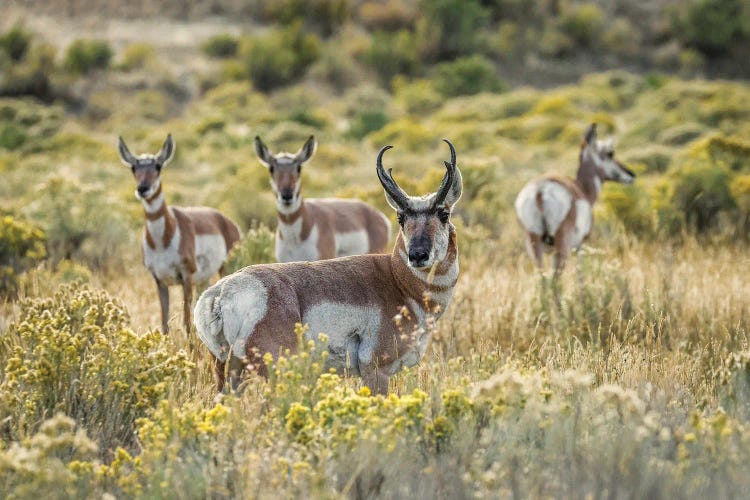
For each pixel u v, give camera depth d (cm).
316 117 19350
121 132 18750
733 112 15250
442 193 2659
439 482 1962
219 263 4594
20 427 2291
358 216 4647
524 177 8294
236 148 15462
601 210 6569
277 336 2556
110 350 2567
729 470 1977
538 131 15188
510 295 4034
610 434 2136
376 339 2714
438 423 2180
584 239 5250
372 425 2097
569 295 3794
